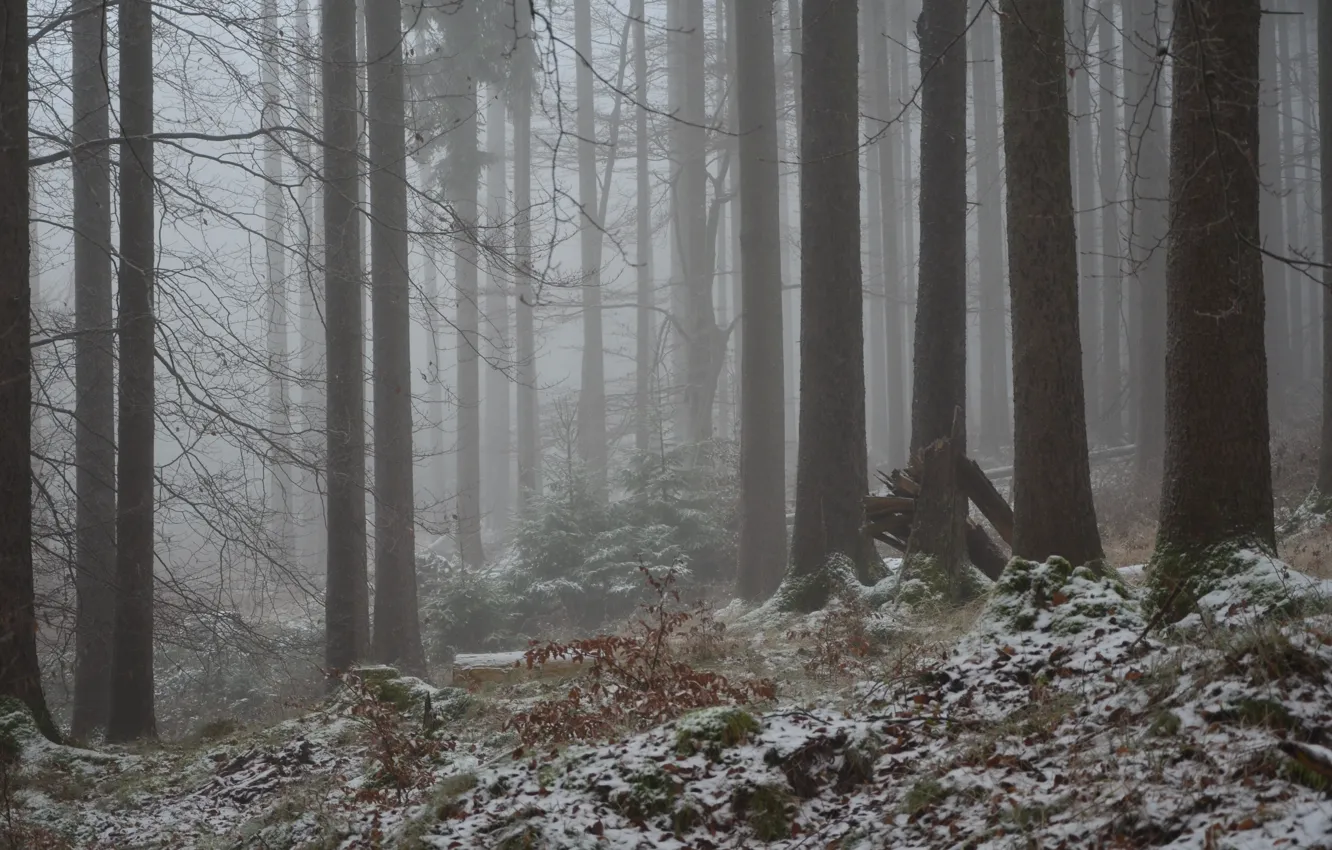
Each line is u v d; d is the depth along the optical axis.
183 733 16.56
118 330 13.78
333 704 11.80
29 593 11.12
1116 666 6.31
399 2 18.02
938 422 15.30
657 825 5.46
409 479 17.58
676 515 23.30
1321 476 17.06
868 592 14.20
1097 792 4.61
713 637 12.66
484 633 20.55
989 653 7.16
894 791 5.43
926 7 15.59
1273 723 4.72
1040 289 11.18
